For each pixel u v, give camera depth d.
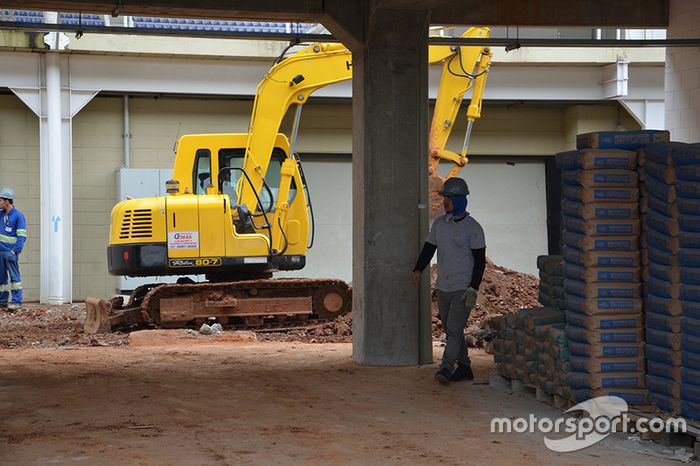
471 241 10.41
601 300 8.38
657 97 24.59
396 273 11.98
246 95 23.55
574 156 8.62
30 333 16.70
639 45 14.38
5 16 21.78
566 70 24.73
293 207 17.38
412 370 11.63
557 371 8.97
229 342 14.98
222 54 22.86
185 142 17.34
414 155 12.04
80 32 12.29
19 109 23.16
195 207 16.55
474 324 16.69
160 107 23.88
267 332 16.81
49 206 22.47
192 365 11.98
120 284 22.97
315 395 9.97
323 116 24.92
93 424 8.48
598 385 8.34
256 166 17.17
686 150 7.68
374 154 11.95
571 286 8.65
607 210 8.42
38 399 9.64
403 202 11.99
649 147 8.22
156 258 16.45
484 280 18.66
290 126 24.75
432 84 24.53
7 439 7.90
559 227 26.72
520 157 26.55
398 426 8.52
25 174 23.23
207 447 7.62
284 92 17.31
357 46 12.09
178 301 16.52
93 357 12.72
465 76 18.08
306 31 22.83
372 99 11.93
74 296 23.52
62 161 22.62
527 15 14.50
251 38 12.83
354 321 12.38
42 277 22.58
